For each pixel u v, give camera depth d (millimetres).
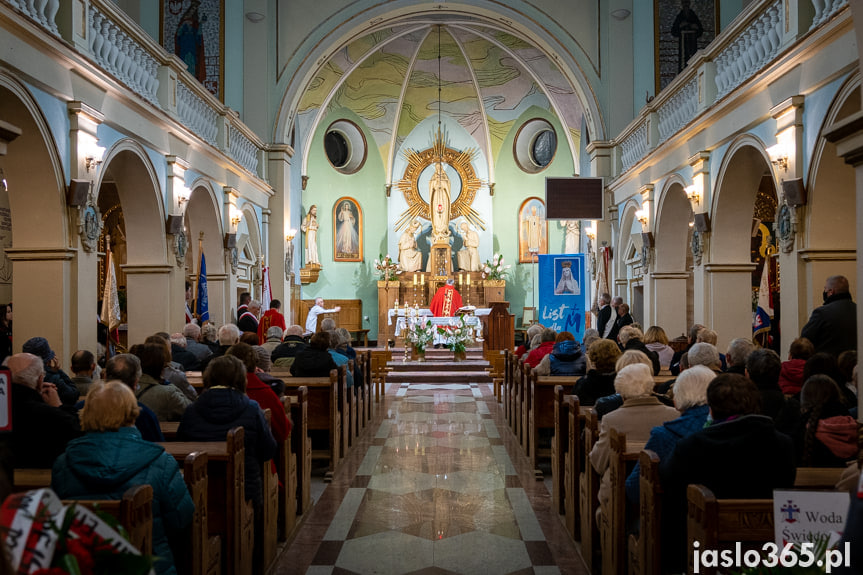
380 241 22938
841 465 3654
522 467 7227
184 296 10977
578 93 16891
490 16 16859
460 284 22094
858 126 3488
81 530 1421
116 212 13430
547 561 4613
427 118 22719
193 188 11648
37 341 5527
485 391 13500
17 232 7457
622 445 3633
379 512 5699
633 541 3482
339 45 17094
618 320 11633
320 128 22047
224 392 4180
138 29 9195
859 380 3580
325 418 6844
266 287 16250
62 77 7348
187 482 3195
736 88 8758
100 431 3031
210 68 15859
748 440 2805
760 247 13523
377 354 11906
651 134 13031
